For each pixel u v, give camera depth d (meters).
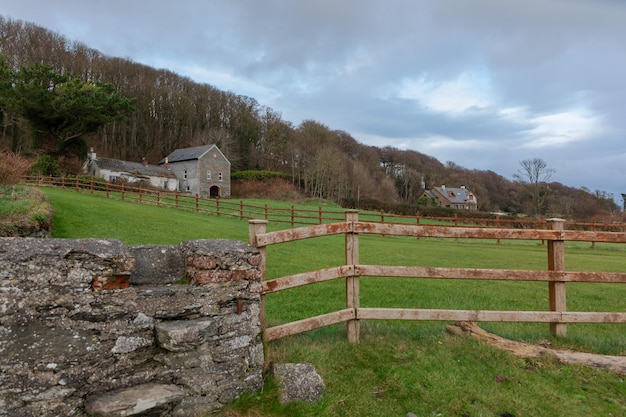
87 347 2.21
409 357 3.71
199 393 2.54
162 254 2.83
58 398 2.10
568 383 3.40
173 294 2.57
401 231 4.12
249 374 2.83
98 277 2.29
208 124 74.25
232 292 2.81
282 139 74.12
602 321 4.39
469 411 2.94
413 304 7.01
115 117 36.41
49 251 2.15
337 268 3.88
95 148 55.66
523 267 12.28
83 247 2.28
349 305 3.98
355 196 63.41
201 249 2.75
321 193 62.62
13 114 37.94
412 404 2.99
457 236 4.24
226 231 16.88
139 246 2.76
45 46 56.47
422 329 4.59
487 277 4.21
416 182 79.00
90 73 62.00
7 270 2.02
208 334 2.62
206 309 2.69
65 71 56.97
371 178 69.94
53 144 35.78
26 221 9.39
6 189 12.66
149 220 17.20
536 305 7.21
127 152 62.06
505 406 3.02
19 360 2.01
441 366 3.55
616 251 19.50
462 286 8.91
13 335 2.01
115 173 45.88
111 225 14.71
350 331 4.00
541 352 3.89
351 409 2.86
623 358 3.88
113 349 2.30
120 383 2.30
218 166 54.97
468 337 4.21
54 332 2.12
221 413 2.59
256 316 2.95
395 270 4.07
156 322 2.49
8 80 33.34
